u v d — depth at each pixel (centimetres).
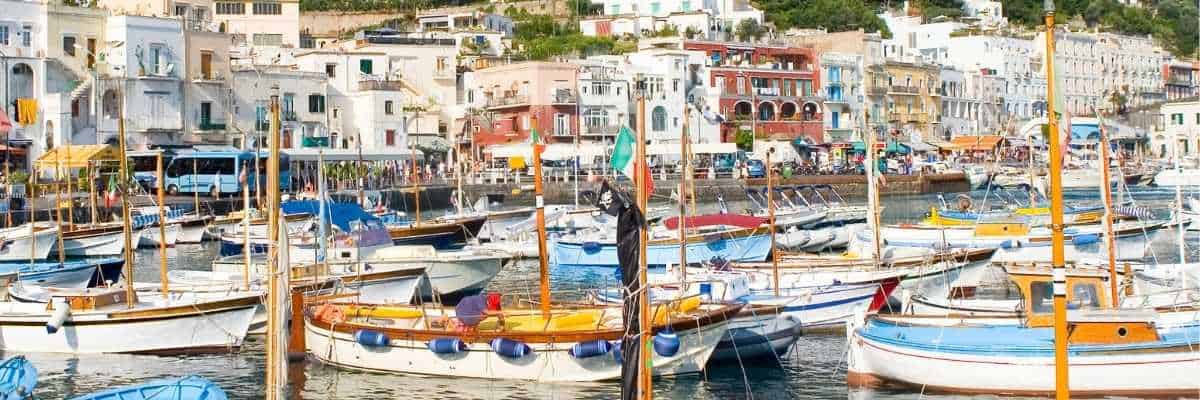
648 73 13588
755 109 14162
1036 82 18812
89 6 10569
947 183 13038
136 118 10125
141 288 4466
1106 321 3284
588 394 3450
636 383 2480
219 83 10681
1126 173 13200
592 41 16438
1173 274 4562
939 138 16588
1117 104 19125
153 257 7231
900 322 3616
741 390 3525
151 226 7762
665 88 13712
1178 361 3238
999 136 15438
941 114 17050
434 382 3619
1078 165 14025
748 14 18112
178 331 4012
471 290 5459
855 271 4722
